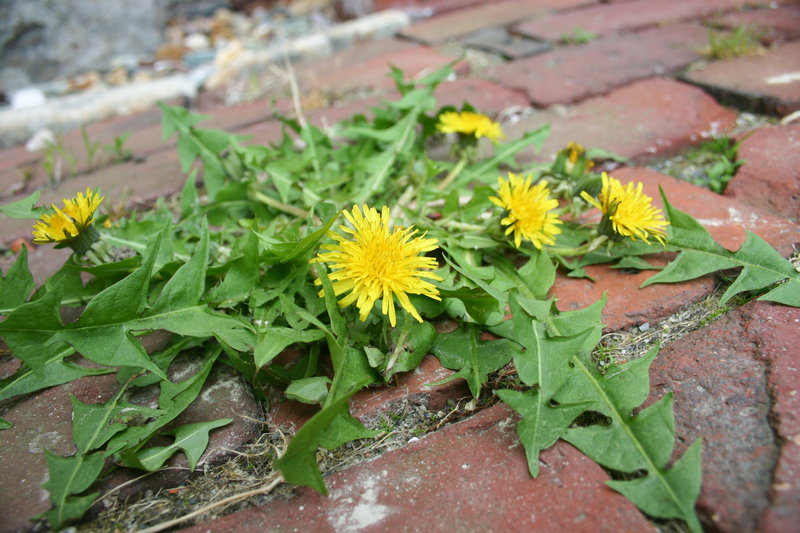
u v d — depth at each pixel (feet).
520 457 0.70
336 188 1.17
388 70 1.88
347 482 0.71
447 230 1.01
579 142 1.34
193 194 1.10
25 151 1.68
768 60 1.58
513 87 1.63
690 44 1.76
